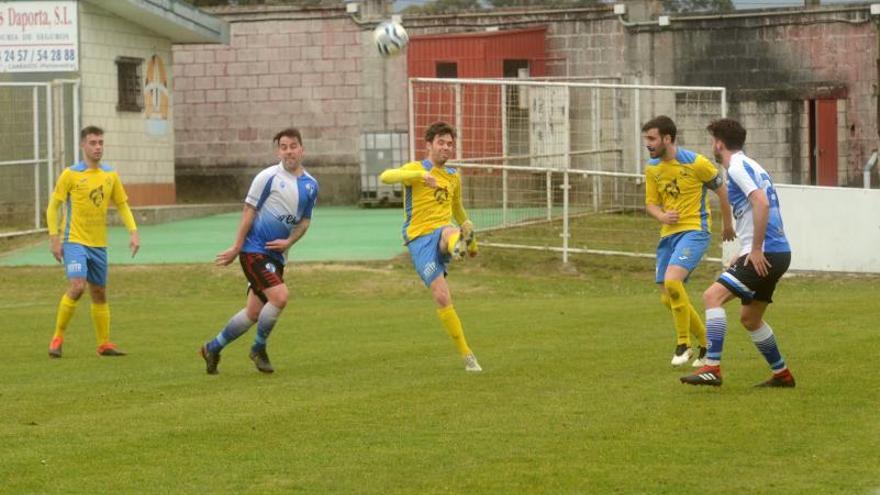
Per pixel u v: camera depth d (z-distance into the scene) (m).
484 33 90.69
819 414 26.28
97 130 39.94
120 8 81.75
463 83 64.19
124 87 84.69
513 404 28.09
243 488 20.98
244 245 33.88
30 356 39.03
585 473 21.56
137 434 25.42
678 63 90.75
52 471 22.33
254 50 98.19
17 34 80.25
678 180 34.44
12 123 78.81
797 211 60.06
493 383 31.19
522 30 92.31
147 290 59.47
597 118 79.62
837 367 32.44
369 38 96.19
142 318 49.44
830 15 87.50
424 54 92.31
